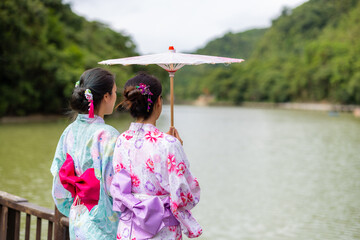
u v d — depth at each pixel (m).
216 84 153.75
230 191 13.26
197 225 2.31
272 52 179.88
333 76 100.50
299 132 38.22
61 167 2.57
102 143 2.48
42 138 26.08
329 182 14.78
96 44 68.69
